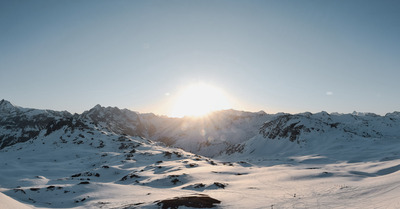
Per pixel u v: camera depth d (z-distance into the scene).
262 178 69.44
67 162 160.75
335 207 30.12
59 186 65.31
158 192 58.81
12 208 22.77
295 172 74.69
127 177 92.50
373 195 33.00
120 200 51.38
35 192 62.12
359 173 93.31
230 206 36.31
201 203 37.00
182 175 79.38
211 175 80.06
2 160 164.50
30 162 157.62
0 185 89.38
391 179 40.66
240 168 102.38
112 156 168.50
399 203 25.17
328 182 53.75
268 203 36.34
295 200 36.84
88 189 63.97
